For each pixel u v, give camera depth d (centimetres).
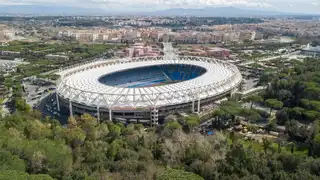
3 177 8988
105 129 17150
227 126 19688
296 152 15888
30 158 11494
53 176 10856
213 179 11331
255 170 11638
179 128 17400
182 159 13225
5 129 15600
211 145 14225
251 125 19738
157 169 11919
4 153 10919
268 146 15588
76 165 11981
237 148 12794
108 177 11162
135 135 15925
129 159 12625
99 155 12900
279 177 11144
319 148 14650
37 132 15338
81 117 19562
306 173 11088
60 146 13625
